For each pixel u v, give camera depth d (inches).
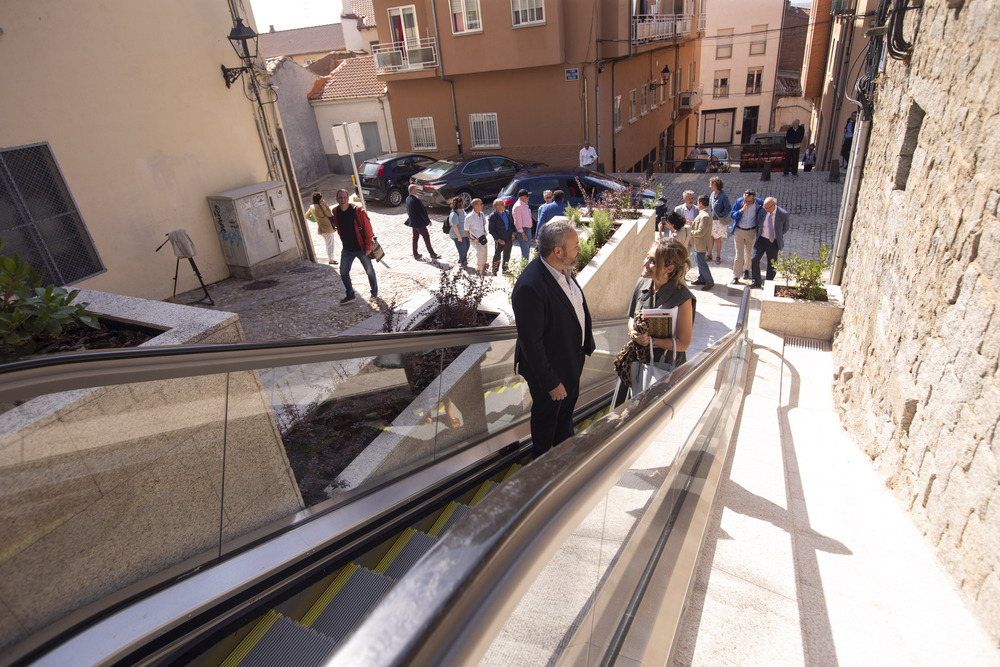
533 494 41.6
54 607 78.6
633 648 69.9
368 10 1393.9
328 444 124.7
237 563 102.1
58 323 135.3
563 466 47.6
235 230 411.2
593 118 820.6
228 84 408.5
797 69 1867.6
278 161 452.8
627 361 152.5
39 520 77.2
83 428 82.7
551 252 133.1
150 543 91.9
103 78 344.5
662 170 1095.6
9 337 130.2
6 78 306.5
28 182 319.9
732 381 206.1
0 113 305.6
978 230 121.0
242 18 412.2
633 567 73.5
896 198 208.8
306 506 120.9
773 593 97.0
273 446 115.3
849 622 93.4
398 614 28.1
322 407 123.3
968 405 115.6
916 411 147.7
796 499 139.1
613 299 315.9
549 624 48.0
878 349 201.6
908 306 170.4
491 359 175.3
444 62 828.6
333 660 25.1
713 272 471.8
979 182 123.2
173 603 90.9
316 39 1571.1
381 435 135.3
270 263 436.5
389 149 969.5
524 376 152.5
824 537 119.6
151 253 380.2
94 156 344.8
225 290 405.4
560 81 796.6
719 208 445.1
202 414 100.0
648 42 944.9
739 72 1656.0
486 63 805.9
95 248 350.9
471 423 169.8
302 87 951.0
